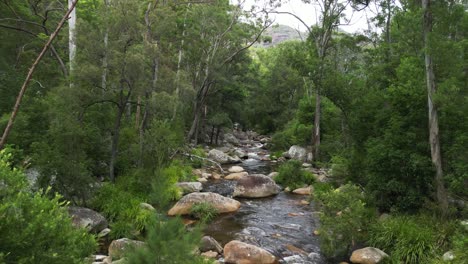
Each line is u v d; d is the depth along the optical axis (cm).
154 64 1672
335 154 2220
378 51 2108
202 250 1023
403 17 1311
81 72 1402
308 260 1012
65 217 507
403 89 1290
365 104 1588
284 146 3506
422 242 959
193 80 3269
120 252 540
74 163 1220
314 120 2952
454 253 855
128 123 2212
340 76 1916
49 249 438
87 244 553
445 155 1214
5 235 391
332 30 2777
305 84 3819
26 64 2395
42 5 2297
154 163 1527
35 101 1666
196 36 3020
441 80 1266
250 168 2662
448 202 1165
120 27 1507
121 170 1677
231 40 3397
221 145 3953
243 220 1384
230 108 4056
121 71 1474
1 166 469
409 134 1235
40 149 1191
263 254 989
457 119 1191
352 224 1049
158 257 427
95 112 1639
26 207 437
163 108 1595
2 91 1778
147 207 1281
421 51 1174
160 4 2248
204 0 2970
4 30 2352
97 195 1339
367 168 1369
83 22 1466
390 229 1054
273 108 4881
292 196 1808
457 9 1120
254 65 5975
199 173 2228
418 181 1191
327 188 1714
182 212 1396
